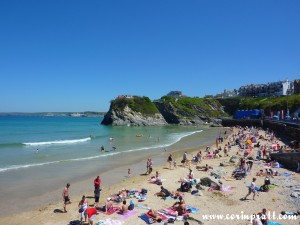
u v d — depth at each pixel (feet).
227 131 335.88
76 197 77.30
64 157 142.00
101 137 257.14
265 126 347.97
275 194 76.13
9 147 181.16
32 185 89.04
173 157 143.23
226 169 108.17
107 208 63.72
